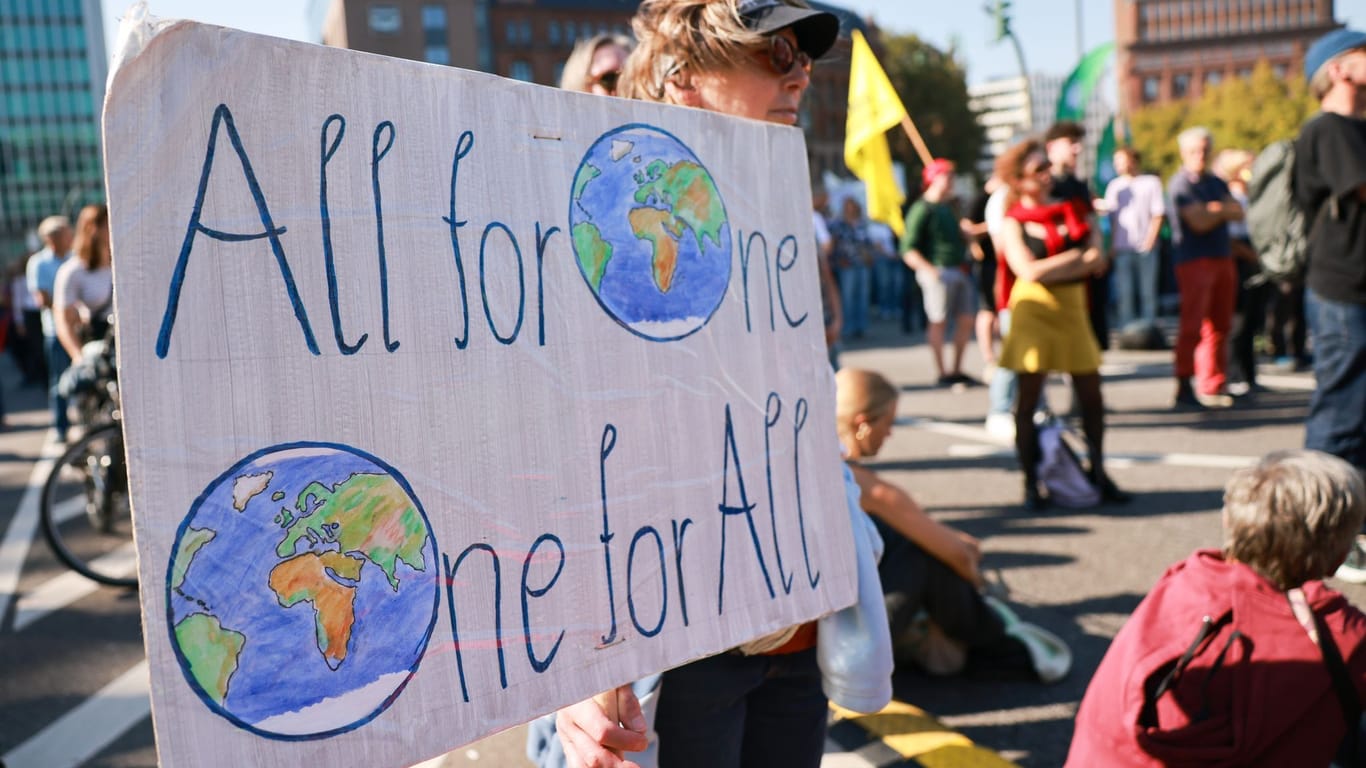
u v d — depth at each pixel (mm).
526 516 1211
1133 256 11547
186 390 974
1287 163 4520
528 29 90375
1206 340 7910
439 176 1153
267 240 1025
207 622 981
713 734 1696
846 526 1604
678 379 1387
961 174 58281
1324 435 4109
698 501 1399
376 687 1088
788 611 1501
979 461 6617
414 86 1137
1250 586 2254
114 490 5758
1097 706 2365
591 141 1307
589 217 1298
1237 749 2182
